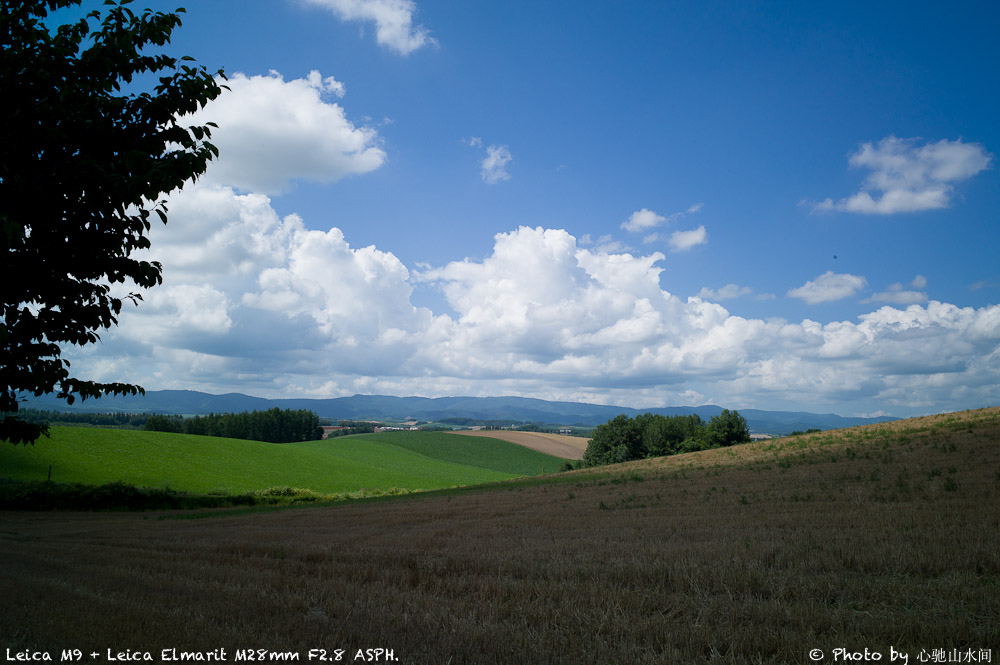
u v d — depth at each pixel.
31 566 11.76
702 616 6.92
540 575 9.68
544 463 129.12
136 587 9.05
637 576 9.11
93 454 69.62
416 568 10.70
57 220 4.29
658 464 51.44
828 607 7.13
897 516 14.05
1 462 60.09
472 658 5.72
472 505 28.34
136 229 4.62
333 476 80.69
